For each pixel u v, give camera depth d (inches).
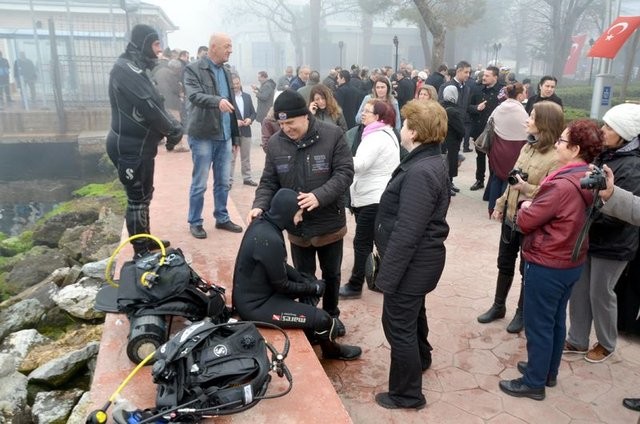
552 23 1363.2
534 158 147.9
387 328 121.2
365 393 132.0
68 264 263.4
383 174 170.6
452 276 204.5
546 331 124.4
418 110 109.5
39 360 163.6
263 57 2015.3
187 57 475.5
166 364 93.2
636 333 157.3
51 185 562.6
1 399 147.9
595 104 343.9
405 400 125.1
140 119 152.0
